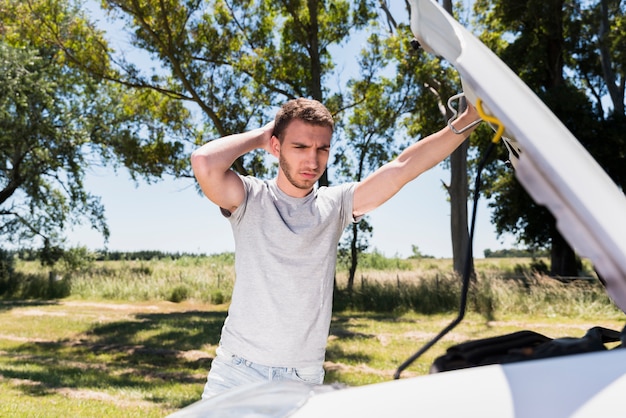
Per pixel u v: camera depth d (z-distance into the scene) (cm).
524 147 106
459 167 2519
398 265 4359
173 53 2130
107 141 3133
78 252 3316
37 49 3016
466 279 138
